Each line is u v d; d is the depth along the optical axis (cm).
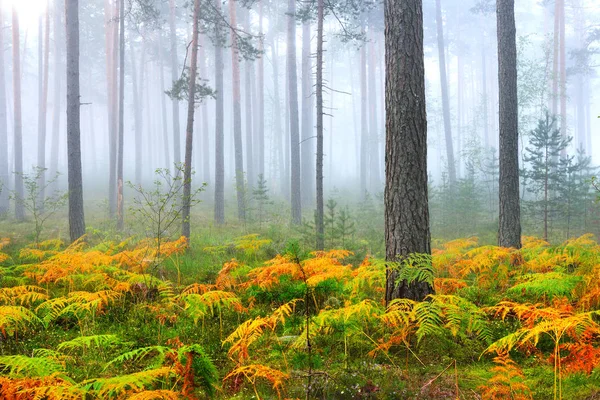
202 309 579
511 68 1107
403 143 616
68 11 1520
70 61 1505
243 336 463
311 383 426
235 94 2727
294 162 2319
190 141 1559
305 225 1347
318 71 1612
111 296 704
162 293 670
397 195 616
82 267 779
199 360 379
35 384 345
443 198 2267
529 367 459
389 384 425
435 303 493
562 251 762
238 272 813
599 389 386
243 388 432
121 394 365
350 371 457
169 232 1630
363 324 557
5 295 630
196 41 1630
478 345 514
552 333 502
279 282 702
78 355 521
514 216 1080
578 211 1823
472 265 751
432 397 401
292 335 565
